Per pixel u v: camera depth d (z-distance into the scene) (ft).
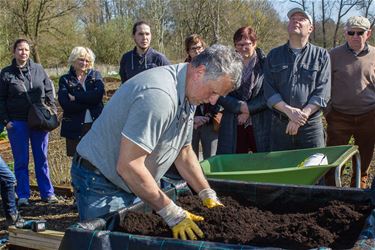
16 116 21.07
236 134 18.47
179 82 8.91
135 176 8.71
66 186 23.80
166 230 9.38
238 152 18.81
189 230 8.88
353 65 19.04
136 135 8.60
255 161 16.15
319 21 75.61
